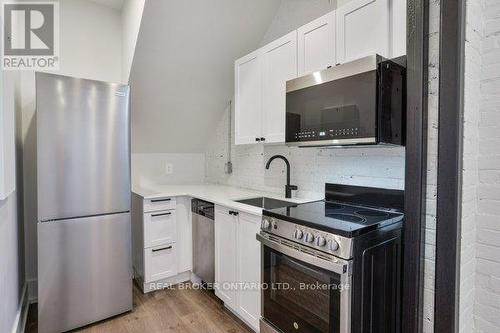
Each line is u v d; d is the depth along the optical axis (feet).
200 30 8.16
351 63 4.81
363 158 6.26
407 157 4.02
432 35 3.86
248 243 6.41
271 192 8.84
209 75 9.52
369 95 4.56
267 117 7.19
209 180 11.96
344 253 4.02
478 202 4.73
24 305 7.28
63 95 6.39
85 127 6.68
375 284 4.42
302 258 4.53
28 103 8.05
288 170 7.82
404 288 4.09
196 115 10.56
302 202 6.97
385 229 4.60
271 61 7.05
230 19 8.29
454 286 3.75
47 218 6.30
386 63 4.57
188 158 11.83
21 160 7.57
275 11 8.73
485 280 4.72
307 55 6.13
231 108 10.57
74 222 6.62
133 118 9.63
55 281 6.44
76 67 8.97
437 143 3.83
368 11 5.00
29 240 8.09
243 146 10.01
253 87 7.67
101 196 6.93
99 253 6.96
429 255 3.93
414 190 3.95
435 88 3.84
